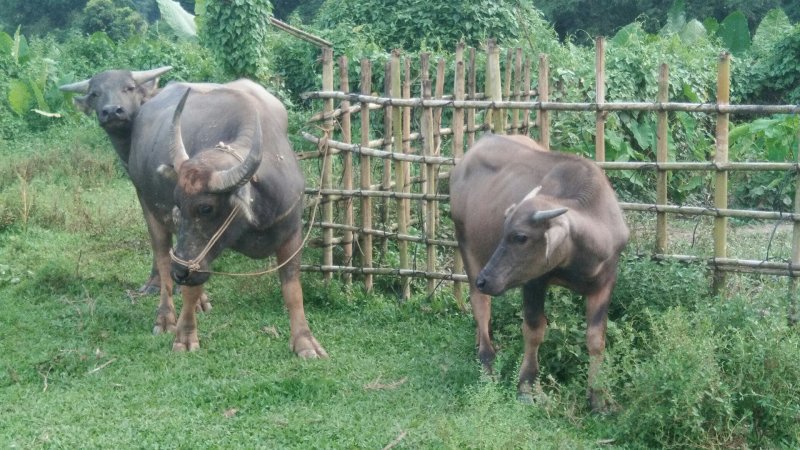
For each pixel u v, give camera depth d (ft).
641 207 23.31
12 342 23.57
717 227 22.71
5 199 36.29
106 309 25.89
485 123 32.65
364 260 27.63
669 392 17.93
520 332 22.40
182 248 20.11
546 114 24.95
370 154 26.96
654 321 20.07
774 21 67.41
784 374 18.31
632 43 48.65
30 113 55.67
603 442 17.76
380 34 54.60
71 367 21.76
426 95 26.73
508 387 20.52
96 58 66.95
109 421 18.40
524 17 54.19
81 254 29.86
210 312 26.30
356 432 17.80
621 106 23.29
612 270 19.24
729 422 17.76
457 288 26.17
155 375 21.26
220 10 43.68
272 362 22.20
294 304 23.00
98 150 48.34
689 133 41.37
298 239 22.84
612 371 18.86
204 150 20.98
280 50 52.70
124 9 110.63
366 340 23.98
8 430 17.98
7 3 125.18
